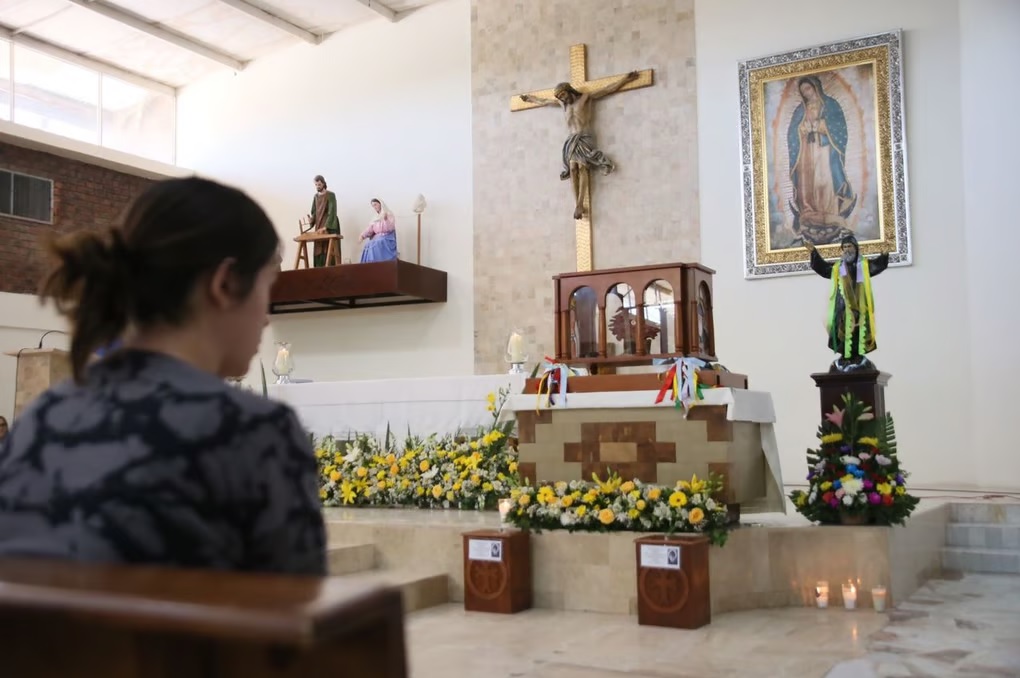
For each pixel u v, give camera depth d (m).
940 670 3.50
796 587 4.78
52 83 11.55
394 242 10.71
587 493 4.76
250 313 1.17
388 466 6.34
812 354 8.96
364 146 11.41
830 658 3.68
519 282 10.40
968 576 5.75
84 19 10.91
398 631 0.75
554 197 10.31
